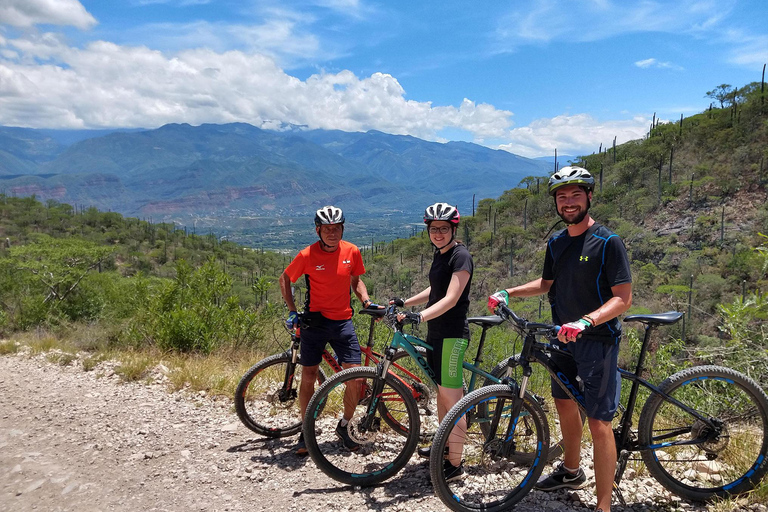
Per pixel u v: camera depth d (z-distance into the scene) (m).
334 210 3.95
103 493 3.41
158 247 140.25
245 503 3.22
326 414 4.68
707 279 53.41
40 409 5.29
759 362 4.43
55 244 14.72
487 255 91.75
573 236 2.96
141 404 5.36
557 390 3.14
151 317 9.32
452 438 3.22
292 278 4.09
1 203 135.62
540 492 3.20
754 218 67.81
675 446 3.24
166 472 3.71
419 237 113.56
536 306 35.34
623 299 2.68
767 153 78.50
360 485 3.42
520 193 111.62
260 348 8.75
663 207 81.50
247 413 4.43
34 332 11.10
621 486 3.14
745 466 3.07
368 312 3.63
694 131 99.12
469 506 2.96
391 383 3.50
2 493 3.44
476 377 3.59
